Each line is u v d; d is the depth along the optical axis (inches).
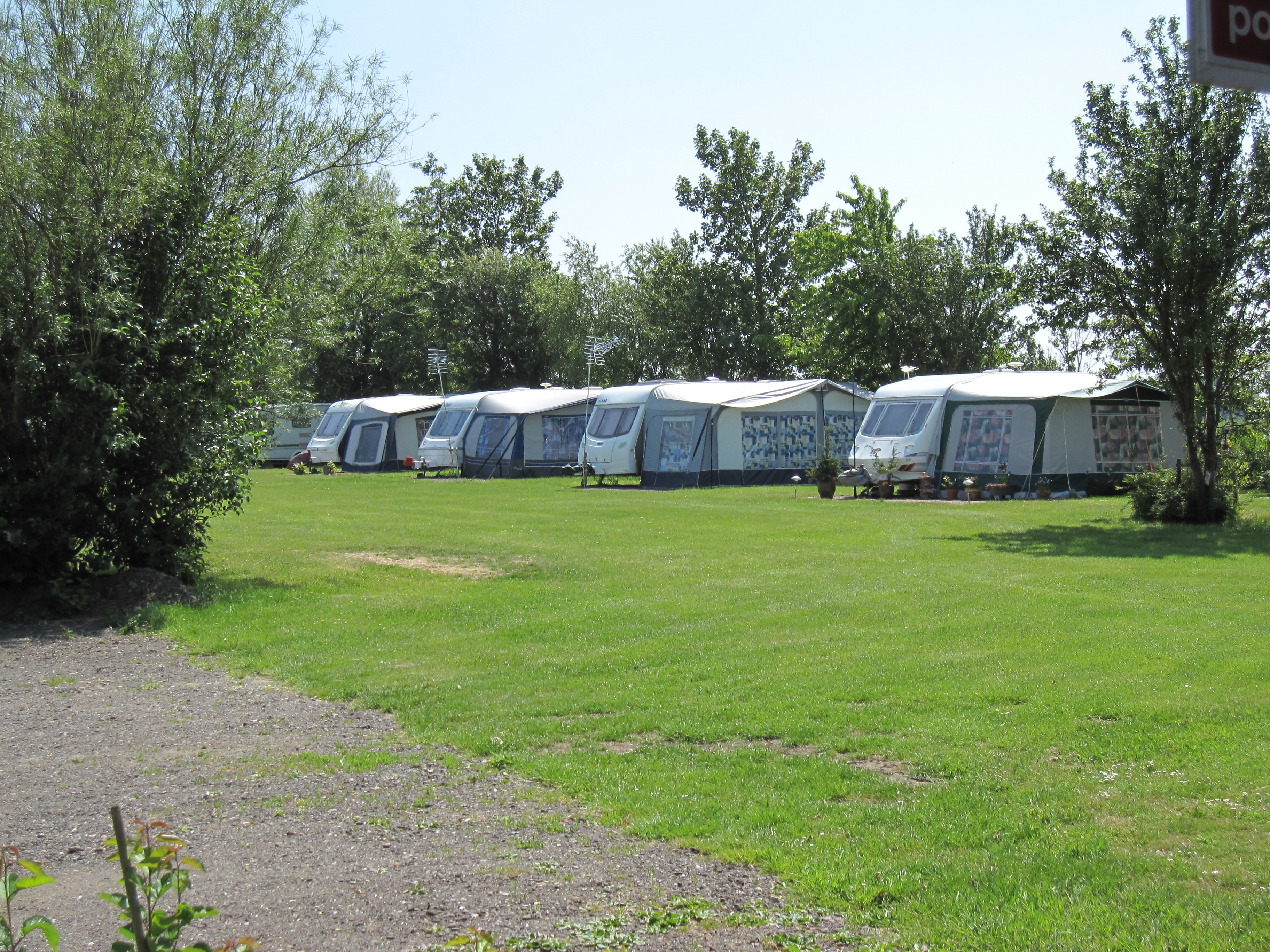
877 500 920.3
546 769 230.1
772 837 186.2
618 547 597.6
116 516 454.3
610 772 227.0
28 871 181.2
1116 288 689.0
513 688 303.9
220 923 159.3
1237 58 90.6
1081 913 151.5
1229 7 90.3
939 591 433.1
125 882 106.8
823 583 464.1
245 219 501.0
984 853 176.1
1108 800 199.6
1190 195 653.9
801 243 1695.4
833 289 1603.1
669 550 582.2
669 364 2129.7
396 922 158.6
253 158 478.3
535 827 197.2
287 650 363.6
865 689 285.3
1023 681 286.5
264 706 296.5
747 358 2000.5
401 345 2044.8
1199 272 657.0
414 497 1003.3
